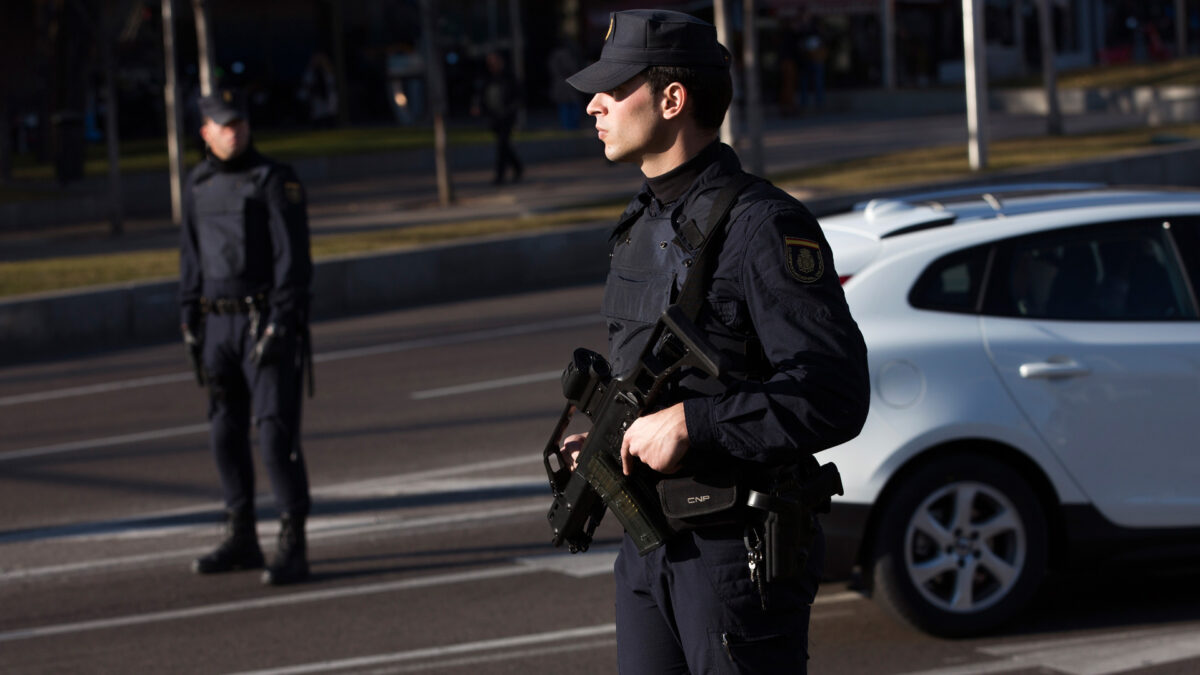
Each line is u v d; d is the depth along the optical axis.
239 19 62.06
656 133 5.07
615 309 5.23
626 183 40.38
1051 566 9.94
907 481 9.41
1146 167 37.34
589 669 9.31
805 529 4.90
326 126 59.53
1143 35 77.44
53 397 20.78
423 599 10.94
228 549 11.93
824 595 10.59
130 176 42.50
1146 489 9.70
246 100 11.35
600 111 5.17
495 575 11.45
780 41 64.06
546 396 18.44
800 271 4.73
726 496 4.87
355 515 13.48
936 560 9.48
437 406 18.23
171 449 16.91
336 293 27.89
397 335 24.33
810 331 4.69
